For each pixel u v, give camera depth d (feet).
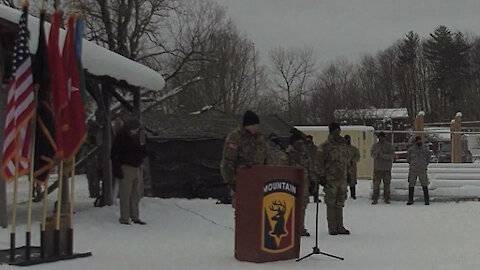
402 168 62.80
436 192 61.82
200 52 117.29
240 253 26.16
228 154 26.53
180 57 116.78
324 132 84.84
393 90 251.60
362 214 47.96
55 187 45.65
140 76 43.52
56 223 26.27
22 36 24.14
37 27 33.45
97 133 48.73
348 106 197.26
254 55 165.17
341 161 35.99
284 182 26.35
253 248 25.67
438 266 25.96
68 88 25.04
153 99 101.86
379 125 167.63
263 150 27.04
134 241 31.78
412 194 57.82
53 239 26.22
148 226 37.32
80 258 26.37
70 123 25.20
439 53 277.85
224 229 37.19
